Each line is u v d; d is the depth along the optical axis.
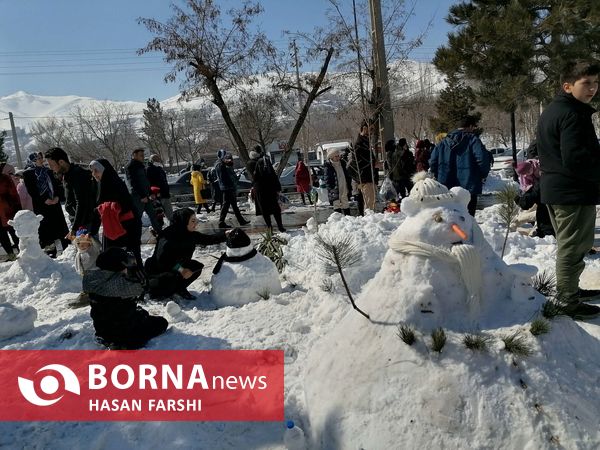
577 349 2.64
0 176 9.45
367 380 2.64
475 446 2.30
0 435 3.29
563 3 15.58
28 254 6.64
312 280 5.47
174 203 19.52
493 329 2.66
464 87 19.12
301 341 4.12
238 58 13.12
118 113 65.31
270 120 15.52
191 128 53.44
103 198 5.97
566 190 3.80
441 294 2.74
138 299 5.01
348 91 11.60
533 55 16.42
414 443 2.38
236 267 5.26
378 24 11.02
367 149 9.85
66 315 5.30
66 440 3.22
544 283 3.31
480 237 2.90
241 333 4.30
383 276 2.95
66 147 59.66
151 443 3.11
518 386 2.41
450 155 7.29
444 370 2.50
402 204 3.01
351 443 2.52
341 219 7.23
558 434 2.29
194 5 12.59
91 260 5.91
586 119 3.74
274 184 9.73
